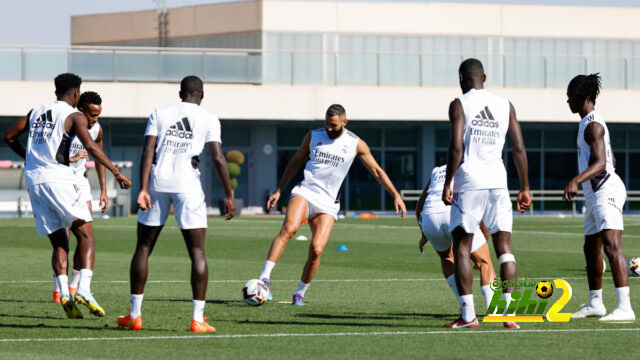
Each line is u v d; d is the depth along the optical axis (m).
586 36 157.25
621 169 147.75
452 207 25.61
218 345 23.19
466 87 25.88
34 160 29.02
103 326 26.41
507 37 154.62
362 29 150.38
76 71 122.94
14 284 38.88
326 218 32.81
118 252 58.25
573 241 72.69
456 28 152.75
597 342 23.92
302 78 130.25
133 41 161.38
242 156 138.25
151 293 35.84
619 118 134.75
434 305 32.41
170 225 97.38
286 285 39.56
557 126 145.38
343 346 23.16
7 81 120.44
